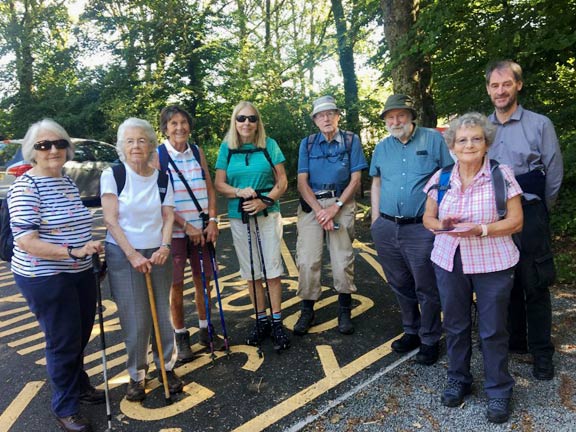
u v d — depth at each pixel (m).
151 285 2.60
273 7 16.98
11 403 2.73
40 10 15.77
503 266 2.24
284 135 10.23
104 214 2.49
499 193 2.21
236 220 3.25
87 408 2.63
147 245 2.55
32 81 15.51
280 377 2.83
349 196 3.27
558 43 4.24
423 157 2.82
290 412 2.47
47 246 2.21
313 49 11.50
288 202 8.98
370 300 3.99
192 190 3.04
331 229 3.24
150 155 2.58
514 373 2.69
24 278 2.27
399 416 2.38
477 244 2.26
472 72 5.92
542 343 2.61
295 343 3.28
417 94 5.97
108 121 13.12
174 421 2.46
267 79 11.98
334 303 4.00
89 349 3.38
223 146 3.27
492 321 2.27
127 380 2.91
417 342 3.08
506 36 4.81
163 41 13.12
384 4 6.00
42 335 3.74
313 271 3.38
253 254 3.26
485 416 2.34
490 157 2.65
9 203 2.23
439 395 2.55
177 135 2.97
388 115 2.85
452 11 4.93
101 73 14.33
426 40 5.07
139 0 13.04
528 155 2.52
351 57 10.65
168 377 2.75
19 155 7.79
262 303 3.36
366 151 9.92
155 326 2.56
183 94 13.36
